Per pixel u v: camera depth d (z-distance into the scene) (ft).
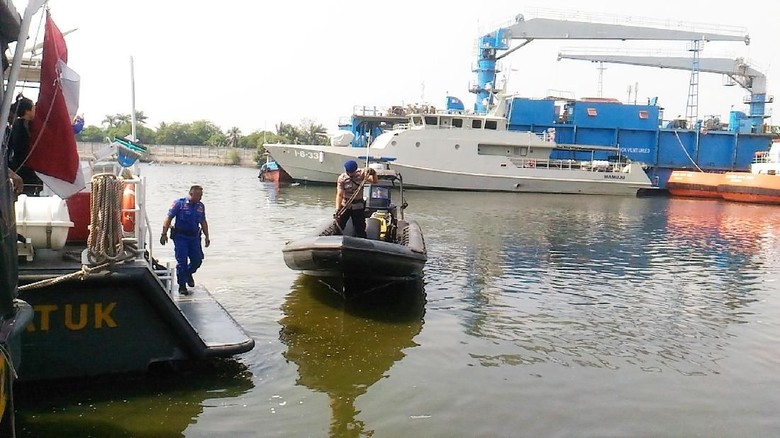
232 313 28.30
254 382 19.90
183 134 378.12
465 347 24.63
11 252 12.53
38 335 17.53
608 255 50.60
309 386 19.85
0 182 11.67
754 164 138.82
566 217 82.79
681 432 17.69
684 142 154.81
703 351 25.40
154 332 18.67
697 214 94.68
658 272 43.39
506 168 128.36
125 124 270.46
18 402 17.30
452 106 136.87
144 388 18.61
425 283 36.52
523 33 138.41
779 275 43.45
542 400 19.60
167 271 21.58
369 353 23.36
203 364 21.13
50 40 13.48
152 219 63.46
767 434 17.75
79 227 21.02
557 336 26.71
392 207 37.99
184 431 16.39
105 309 18.06
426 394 19.63
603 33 140.97
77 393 17.92
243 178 169.37
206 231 26.14
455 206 93.45
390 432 16.93
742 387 21.44
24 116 15.37
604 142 148.05
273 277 36.19
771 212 100.68
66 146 13.82
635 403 19.67
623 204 112.47
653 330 28.30
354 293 31.86
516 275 40.22
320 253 29.30
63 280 16.99
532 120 142.31
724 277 42.19
